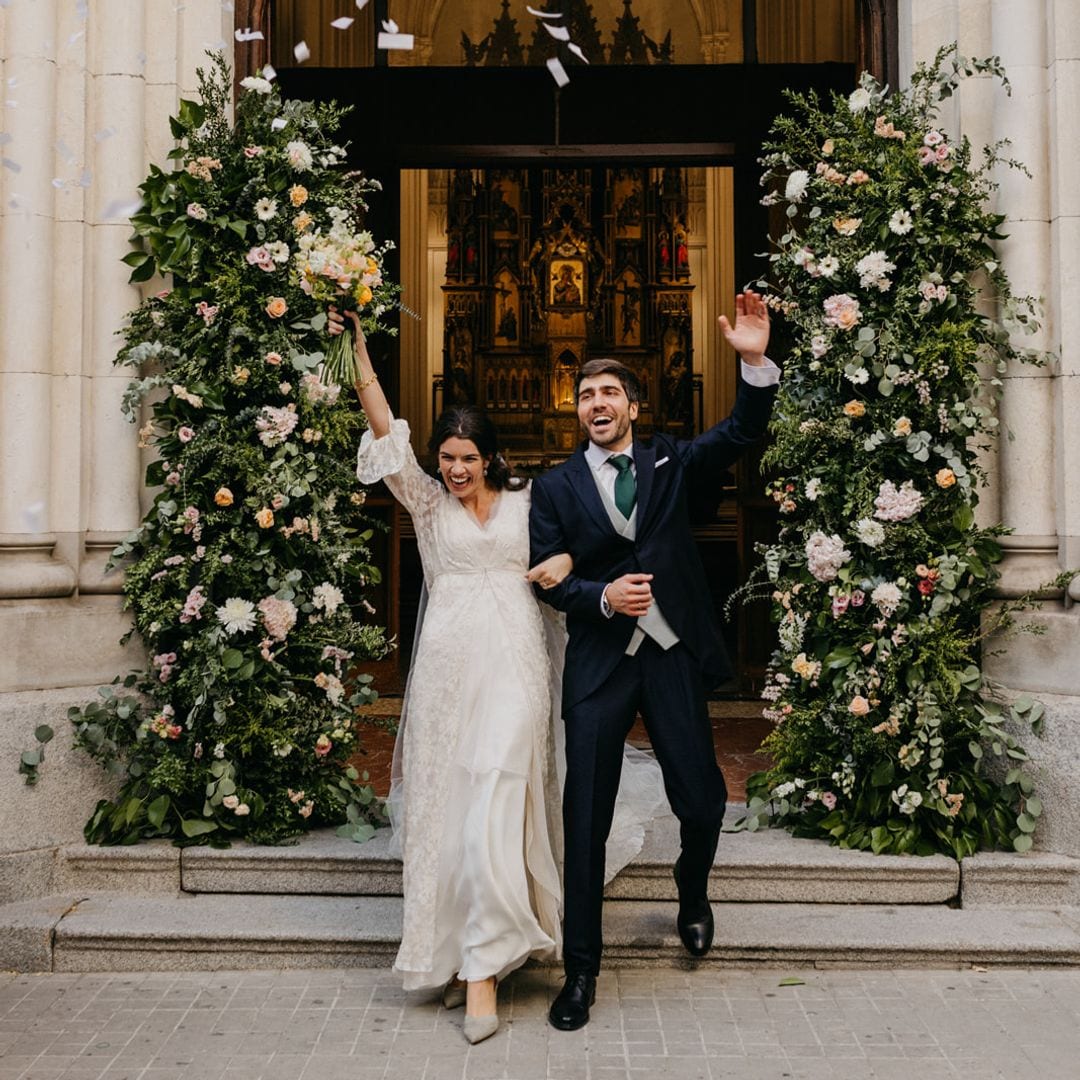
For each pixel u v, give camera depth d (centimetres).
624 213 1831
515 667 323
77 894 388
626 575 305
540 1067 291
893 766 389
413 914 316
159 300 408
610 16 1411
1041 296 408
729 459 329
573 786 315
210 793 391
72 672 409
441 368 1869
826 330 401
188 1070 291
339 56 920
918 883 378
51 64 411
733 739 578
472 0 1384
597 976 332
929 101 405
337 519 427
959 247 390
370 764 538
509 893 301
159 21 433
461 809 317
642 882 382
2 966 359
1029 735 390
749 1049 300
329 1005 330
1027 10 410
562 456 1781
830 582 406
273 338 400
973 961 350
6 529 405
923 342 385
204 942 357
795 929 359
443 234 1873
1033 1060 294
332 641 419
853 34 906
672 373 1798
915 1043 303
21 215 404
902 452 393
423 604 352
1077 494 403
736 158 794
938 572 382
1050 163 410
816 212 410
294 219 405
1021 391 410
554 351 1820
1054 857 379
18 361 405
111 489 421
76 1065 294
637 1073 288
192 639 398
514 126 798
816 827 404
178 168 421
